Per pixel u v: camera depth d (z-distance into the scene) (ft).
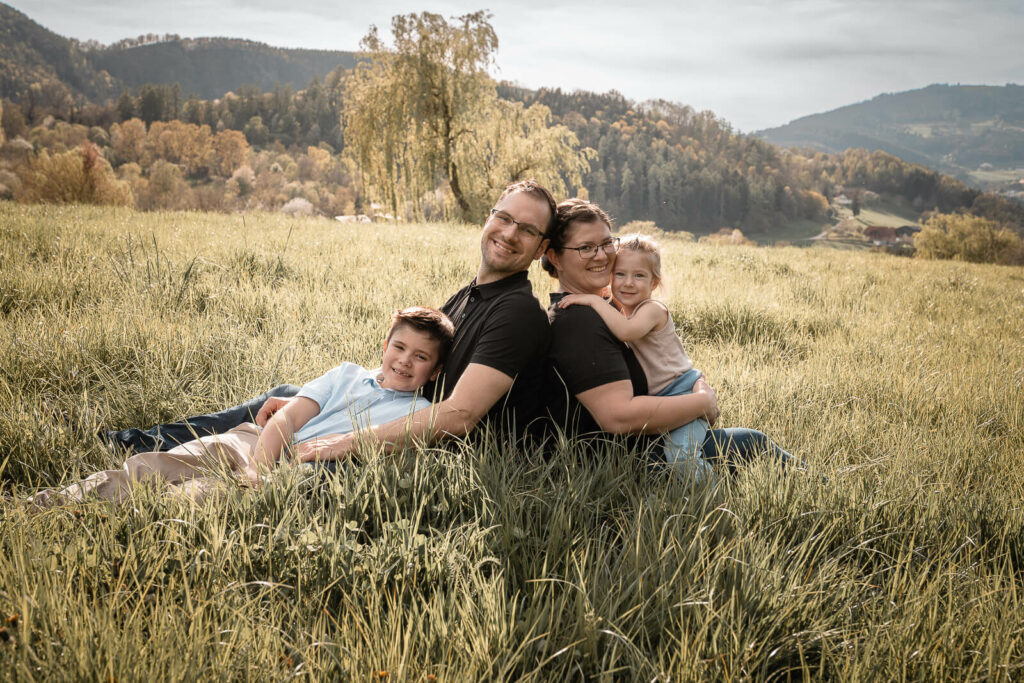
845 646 6.31
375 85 92.84
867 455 12.07
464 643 6.11
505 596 6.94
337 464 8.80
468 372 9.60
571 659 6.17
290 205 213.87
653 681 5.76
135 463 8.84
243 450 9.68
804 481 9.30
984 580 7.81
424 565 7.13
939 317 29.89
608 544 8.25
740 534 7.58
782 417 13.83
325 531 7.29
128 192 151.94
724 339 22.75
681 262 44.21
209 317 18.07
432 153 94.63
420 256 33.32
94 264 23.26
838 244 531.09
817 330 24.79
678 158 631.97
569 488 8.75
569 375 9.96
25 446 10.18
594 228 10.54
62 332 14.71
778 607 6.68
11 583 6.15
